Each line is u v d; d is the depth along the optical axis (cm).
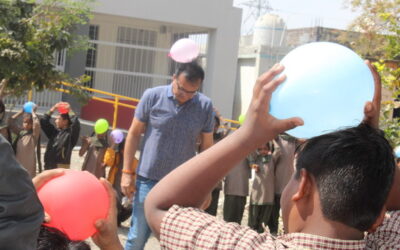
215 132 848
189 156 519
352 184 149
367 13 941
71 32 977
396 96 709
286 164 863
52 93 1697
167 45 1970
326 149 153
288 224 162
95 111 1864
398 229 194
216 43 1884
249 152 157
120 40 1928
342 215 151
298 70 156
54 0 916
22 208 159
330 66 157
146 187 510
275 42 2116
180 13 1834
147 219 169
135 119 522
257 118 154
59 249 195
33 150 873
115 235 201
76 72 1795
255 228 877
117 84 1916
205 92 1920
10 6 853
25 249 160
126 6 1772
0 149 157
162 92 514
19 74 838
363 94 161
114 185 829
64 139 909
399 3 845
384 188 154
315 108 157
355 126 164
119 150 830
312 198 155
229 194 853
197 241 158
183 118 510
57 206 194
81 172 206
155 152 508
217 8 1875
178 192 165
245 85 2161
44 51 879
